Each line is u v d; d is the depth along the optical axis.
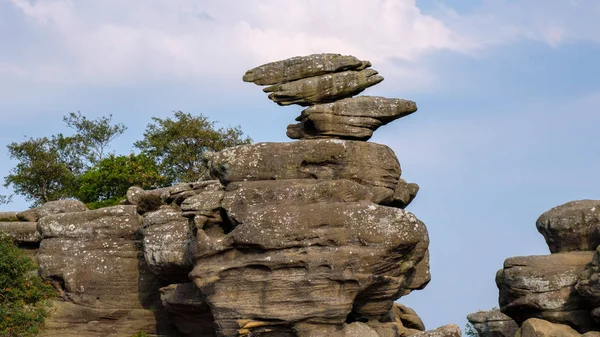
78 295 49.19
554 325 41.41
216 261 41.25
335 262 39.41
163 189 51.00
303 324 39.66
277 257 39.81
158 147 72.00
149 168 69.12
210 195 42.75
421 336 39.62
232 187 42.25
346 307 39.41
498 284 45.53
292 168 42.47
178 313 46.06
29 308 47.25
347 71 45.09
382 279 40.59
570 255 42.75
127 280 49.38
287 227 39.97
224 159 42.81
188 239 44.72
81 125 77.19
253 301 40.12
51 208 54.03
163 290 46.38
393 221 40.22
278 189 41.09
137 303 49.22
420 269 45.53
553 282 41.78
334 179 42.56
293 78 45.28
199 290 42.16
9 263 48.00
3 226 52.53
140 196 50.88
